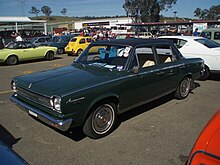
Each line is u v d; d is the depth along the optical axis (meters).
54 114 3.35
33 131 4.12
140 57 4.54
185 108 5.31
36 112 3.60
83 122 3.55
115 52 4.51
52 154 3.39
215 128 2.00
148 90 4.60
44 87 3.55
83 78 3.85
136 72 4.19
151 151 3.46
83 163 3.17
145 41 4.77
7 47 13.77
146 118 4.71
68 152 3.44
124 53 4.38
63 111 3.25
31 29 39.97
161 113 4.99
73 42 17.52
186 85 5.98
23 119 4.67
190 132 4.08
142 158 3.29
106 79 3.83
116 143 3.70
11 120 4.62
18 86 4.07
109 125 3.97
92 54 4.83
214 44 8.49
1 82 8.30
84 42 17.83
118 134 4.00
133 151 3.46
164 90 5.11
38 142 3.73
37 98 3.60
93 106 3.64
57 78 3.89
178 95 5.81
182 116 4.82
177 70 5.36
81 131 4.11
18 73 10.30
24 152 3.43
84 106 3.46
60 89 3.41
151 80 4.60
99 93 3.62
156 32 44.62
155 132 4.08
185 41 8.45
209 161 1.81
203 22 30.38
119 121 4.56
